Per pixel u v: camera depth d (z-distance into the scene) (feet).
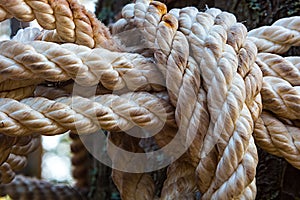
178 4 2.82
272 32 2.23
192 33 2.12
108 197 3.24
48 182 3.40
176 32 2.13
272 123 2.15
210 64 2.07
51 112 2.05
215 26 2.13
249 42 2.15
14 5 2.01
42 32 2.22
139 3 2.23
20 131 2.04
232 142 2.02
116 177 2.28
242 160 2.02
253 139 2.09
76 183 3.47
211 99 2.05
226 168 2.02
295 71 2.17
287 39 2.22
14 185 3.29
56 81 2.10
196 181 2.13
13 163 2.35
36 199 3.29
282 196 2.51
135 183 2.27
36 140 2.42
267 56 2.20
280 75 2.18
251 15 2.66
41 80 2.11
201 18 2.15
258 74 2.10
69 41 2.13
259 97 2.11
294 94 2.14
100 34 2.15
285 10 2.59
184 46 2.10
